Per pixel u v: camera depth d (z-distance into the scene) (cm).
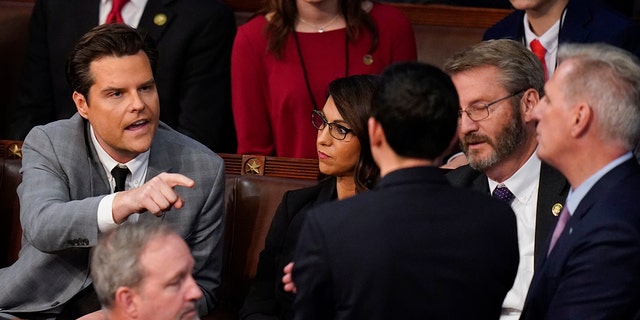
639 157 1098
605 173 912
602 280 876
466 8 1662
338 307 818
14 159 1370
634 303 877
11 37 1725
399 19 1559
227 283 1294
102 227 1084
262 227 1294
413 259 803
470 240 816
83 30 1641
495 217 831
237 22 1730
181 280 880
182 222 1201
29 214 1138
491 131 1096
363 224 809
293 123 1531
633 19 1670
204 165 1226
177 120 1622
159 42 1611
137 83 1150
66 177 1188
